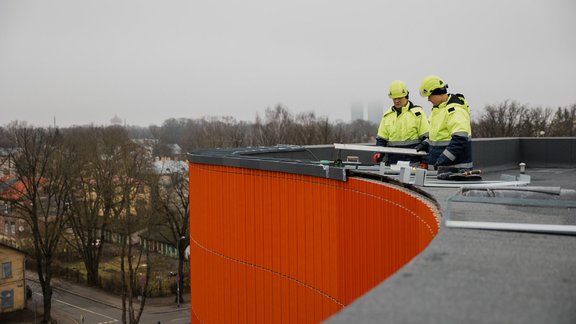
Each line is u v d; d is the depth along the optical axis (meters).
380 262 8.74
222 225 14.38
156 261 58.62
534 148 20.45
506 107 58.50
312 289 10.92
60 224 50.91
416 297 2.98
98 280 61.09
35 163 50.12
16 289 53.78
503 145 19.70
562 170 19.14
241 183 13.31
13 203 50.50
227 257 14.14
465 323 2.63
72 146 61.16
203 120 106.88
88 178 57.69
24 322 50.31
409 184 8.40
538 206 6.28
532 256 3.99
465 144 9.92
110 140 60.72
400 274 3.48
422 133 12.36
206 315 15.83
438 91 10.55
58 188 51.22
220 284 14.63
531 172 18.45
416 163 12.31
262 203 12.50
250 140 89.00
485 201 6.51
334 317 2.64
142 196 58.34
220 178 14.39
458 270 3.58
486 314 2.77
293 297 11.54
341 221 9.97
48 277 49.53
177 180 55.66
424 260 3.87
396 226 8.23
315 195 10.72
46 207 55.44
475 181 9.41
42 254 54.03
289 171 11.45
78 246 60.50
